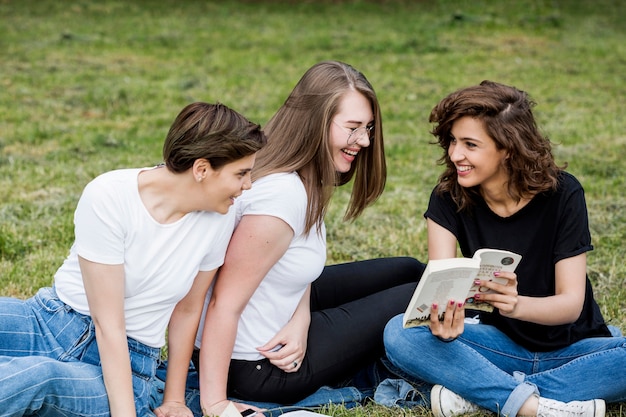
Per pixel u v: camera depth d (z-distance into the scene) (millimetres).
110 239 2789
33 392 2697
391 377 3553
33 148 8234
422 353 3215
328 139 3193
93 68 12664
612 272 4988
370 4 19578
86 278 2826
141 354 3006
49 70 12359
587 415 3123
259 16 18000
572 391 3186
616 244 5617
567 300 3193
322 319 3408
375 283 3807
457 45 15281
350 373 3475
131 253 2846
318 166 3201
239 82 12102
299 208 3135
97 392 2844
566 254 3254
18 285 4641
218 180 2807
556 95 11602
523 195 3256
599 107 10867
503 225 3354
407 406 3361
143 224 2834
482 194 3391
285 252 3188
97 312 2844
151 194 2852
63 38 14734
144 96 10938
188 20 17250
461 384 3201
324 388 3439
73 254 3025
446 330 3057
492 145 3172
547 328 3330
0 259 5121
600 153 8383
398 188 7117
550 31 16719
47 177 7098
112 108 10281
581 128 9547
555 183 3238
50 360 2762
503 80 12570
